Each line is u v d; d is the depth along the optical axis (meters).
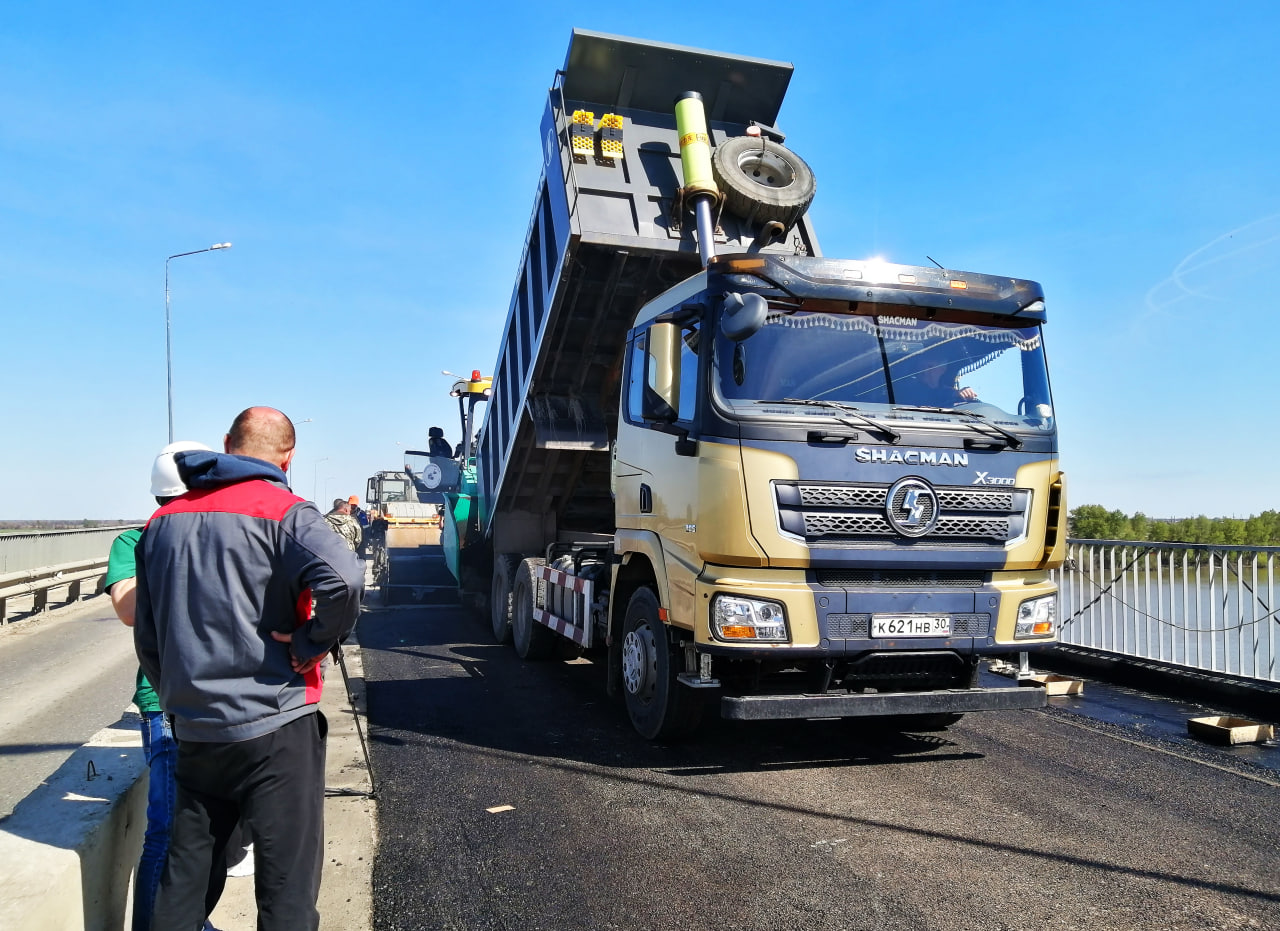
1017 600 5.20
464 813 4.54
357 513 21.17
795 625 4.80
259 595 2.48
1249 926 3.31
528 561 9.05
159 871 2.84
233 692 2.42
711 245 7.26
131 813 3.01
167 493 2.88
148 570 2.54
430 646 10.03
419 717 6.62
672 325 5.59
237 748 2.42
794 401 5.10
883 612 4.92
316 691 2.60
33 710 7.16
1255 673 6.68
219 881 2.77
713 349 5.10
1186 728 6.27
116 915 2.84
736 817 4.46
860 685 5.21
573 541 9.95
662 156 7.98
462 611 13.20
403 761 5.46
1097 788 4.92
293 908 2.46
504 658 9.25
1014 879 3.72
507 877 3.77
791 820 4.42
